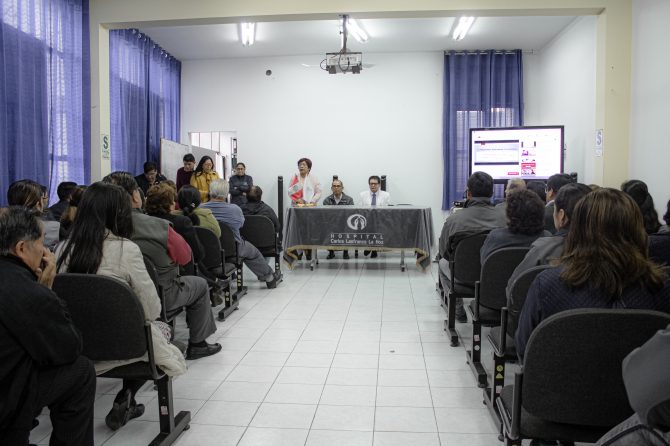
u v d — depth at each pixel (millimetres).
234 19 4922
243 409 2389
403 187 7777
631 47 4789
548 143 6375
